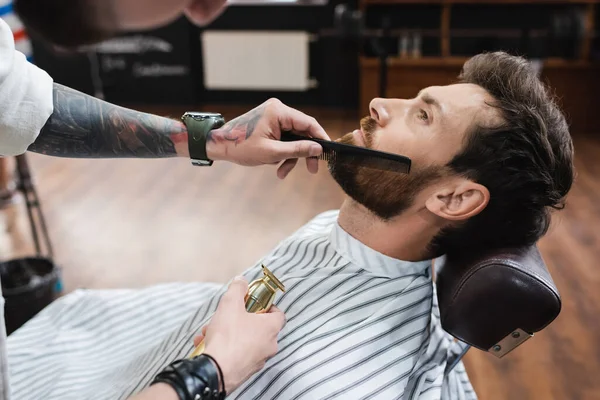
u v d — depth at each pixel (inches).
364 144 45.4
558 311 39.4
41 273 96.9
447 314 42.1
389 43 200.2
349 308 44.7
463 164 41.6
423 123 43.3
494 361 89.5
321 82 211.9
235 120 44.1
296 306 45.5
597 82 185.8
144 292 61.6
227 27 208.4
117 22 23.9
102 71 213.2
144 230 128.3
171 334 49.9
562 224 128.6
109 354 56.4
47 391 52.2
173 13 24.2
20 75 37.3
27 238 124.7
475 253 43.4
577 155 170.6
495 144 41.0
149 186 151.2
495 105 41.8
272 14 204.5
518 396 82.8
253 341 34.9
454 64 189.6
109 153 44.6
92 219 133.2
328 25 203.9
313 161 44.9
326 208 138.6
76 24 23.3
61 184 151.9
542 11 195.6
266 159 42.9
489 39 192.5
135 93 217.5
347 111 211.5
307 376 41.4
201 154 44.5
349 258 46.9
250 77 213.3
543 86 44.4
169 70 213.2
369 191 44.3
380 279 46.3
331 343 42.7
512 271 39.3
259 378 42.5
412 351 44.1
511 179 41.3
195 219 133.3
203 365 32.5
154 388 31.5
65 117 41.9
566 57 191.0
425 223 44.4
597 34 184.2
